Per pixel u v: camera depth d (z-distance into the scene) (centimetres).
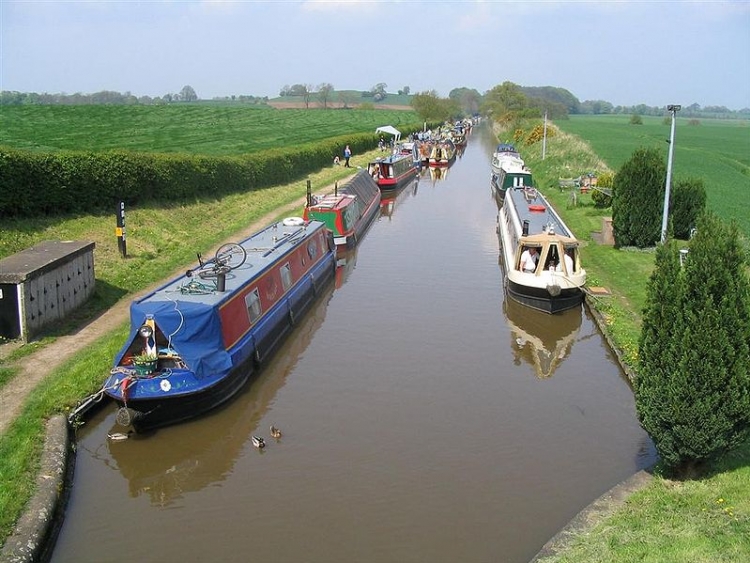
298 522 1069
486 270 2583
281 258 1928
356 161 5794
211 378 1380
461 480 1177
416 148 6328
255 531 1051
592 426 1373
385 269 2614
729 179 4353
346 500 1123
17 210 2117
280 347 1795
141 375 1323
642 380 1038
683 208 2531
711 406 951
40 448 1161
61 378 1402
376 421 1393
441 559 978
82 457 1258
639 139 7581
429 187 5016
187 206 2984
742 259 978
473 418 1406
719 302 961
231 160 3525
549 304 2020
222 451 1288
